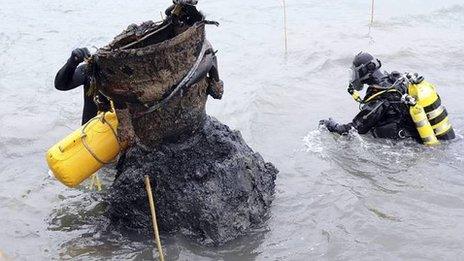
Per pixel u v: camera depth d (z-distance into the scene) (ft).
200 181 14.79
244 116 22.88
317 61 29.81
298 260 13.93
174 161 14.97
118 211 15.33
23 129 21.99
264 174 16.66
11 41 34.58
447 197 16.52
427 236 14.62
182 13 14.49
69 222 15.83
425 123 19.43
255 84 26.53
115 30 36.65
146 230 15.01
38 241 14.94
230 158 15.19
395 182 17.49
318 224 15.42
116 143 14.33
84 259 14.15
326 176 17.98
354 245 14.39
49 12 41.42
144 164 14.94
